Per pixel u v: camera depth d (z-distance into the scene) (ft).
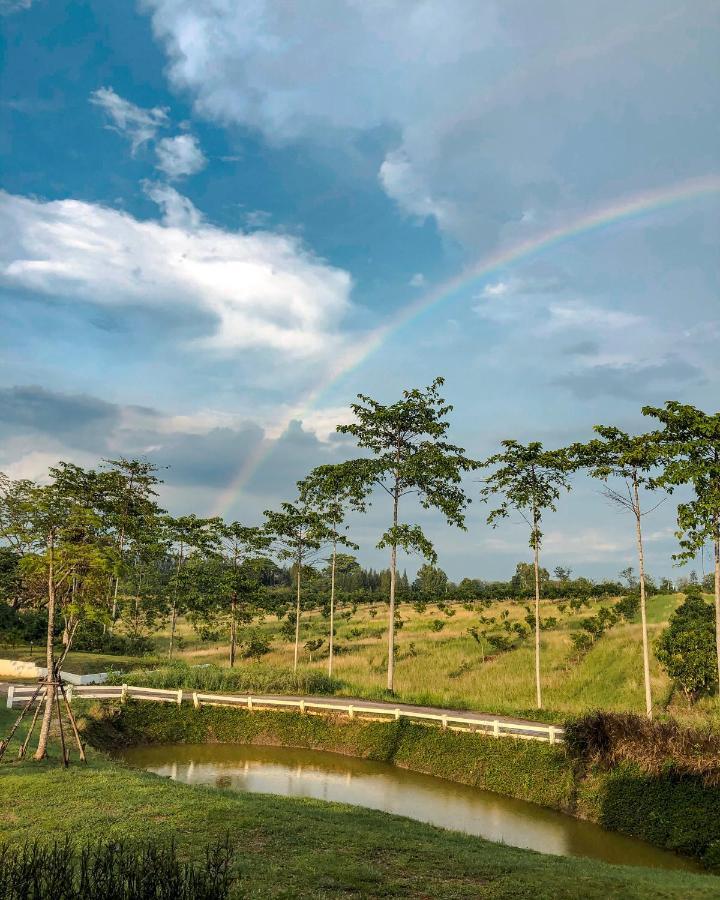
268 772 88.17
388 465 133.18
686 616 123.95
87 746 82.43
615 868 48.29
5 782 54.13
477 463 135.13
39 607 71.41
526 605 213.87
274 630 228.84
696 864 59.11
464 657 156.87
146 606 198.70
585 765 74.74
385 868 39.88
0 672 137.59
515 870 42.47
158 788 54.29
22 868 23.56
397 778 86.48
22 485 67.36
